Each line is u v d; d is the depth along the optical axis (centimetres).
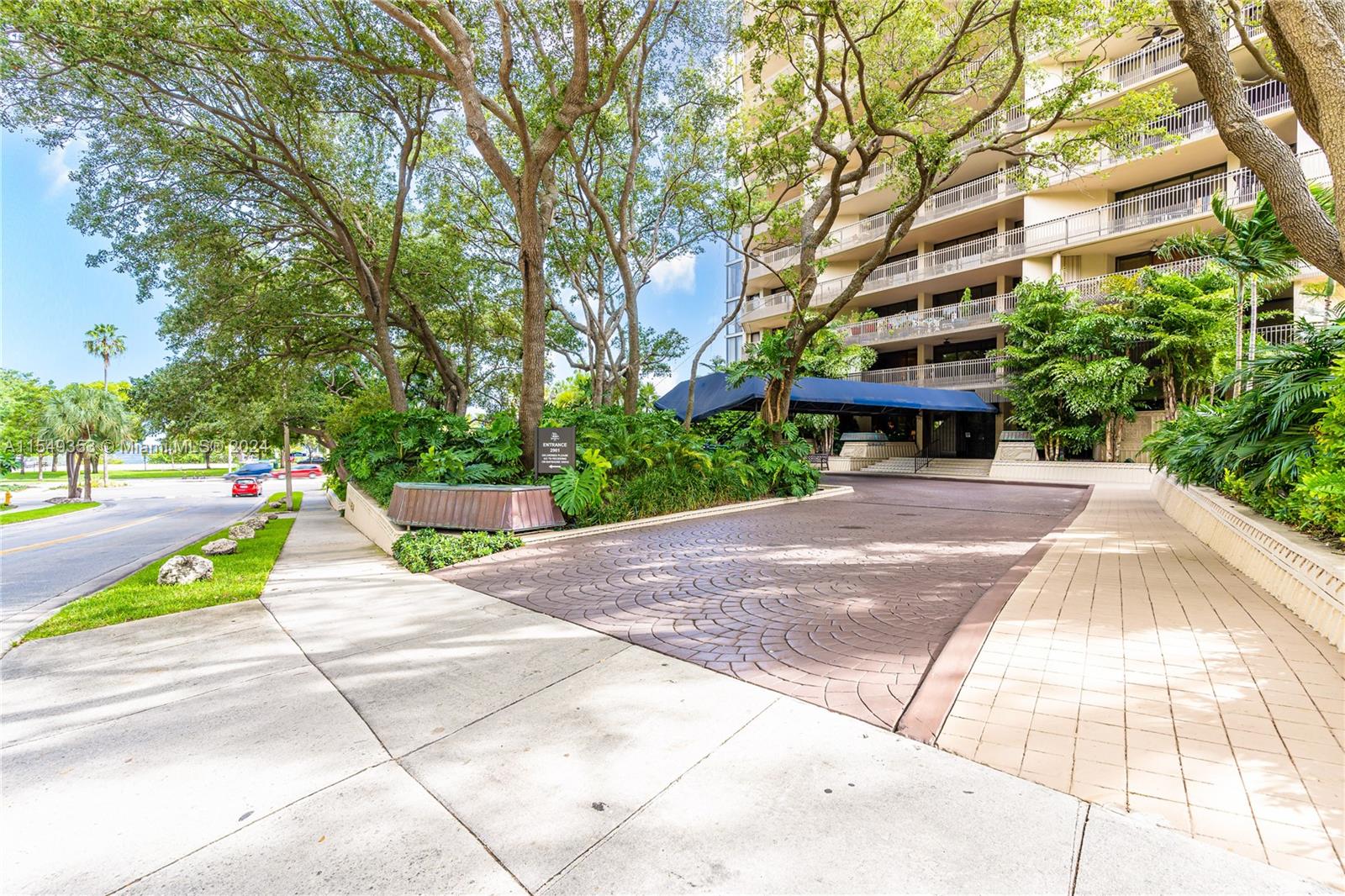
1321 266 495
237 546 949
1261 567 497
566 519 887
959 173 2553
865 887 173
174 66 1279
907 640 393
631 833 201
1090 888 170
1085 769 229
